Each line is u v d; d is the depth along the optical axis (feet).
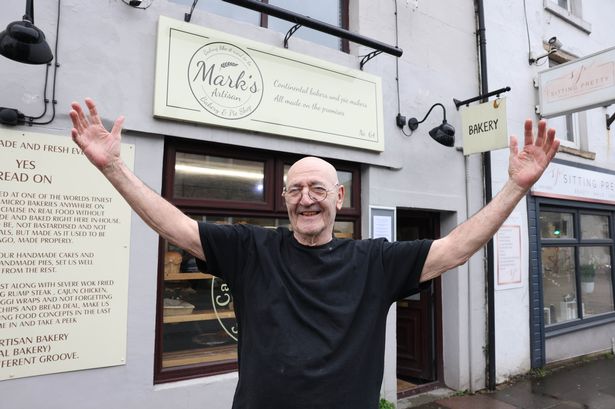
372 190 14.33
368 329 5.19
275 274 5.28
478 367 16.75
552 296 20.77
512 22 19.83
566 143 21.88
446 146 15.38
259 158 12.39
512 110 19.30
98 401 9.39
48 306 8.87
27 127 8.92
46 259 8.90
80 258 9.26
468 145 15.48
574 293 21.98
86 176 9.42
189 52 10.75
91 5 9.77
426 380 17.04
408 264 5.41
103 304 9.47
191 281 11.50
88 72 9.66
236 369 11.61
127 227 9.84
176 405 10.37
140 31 10.35
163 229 5.17
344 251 5.58
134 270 9.93
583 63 17.40
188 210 11.23
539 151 4.95
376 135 14.08
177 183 11.16
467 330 16.70
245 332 5.23
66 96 9.37
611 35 25.34
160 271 10.75
